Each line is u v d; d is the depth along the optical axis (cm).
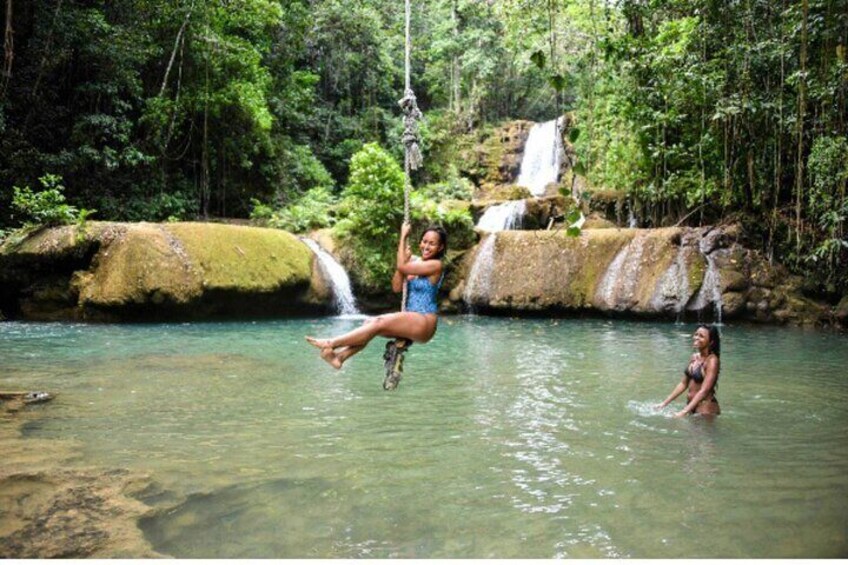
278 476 468
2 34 1588
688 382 675
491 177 2853
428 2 3459
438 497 429
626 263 1530
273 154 2125
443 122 3028
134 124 1867
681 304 1425
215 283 1386
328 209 1952
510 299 1593
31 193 1430
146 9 1794
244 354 1001
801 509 407
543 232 1673
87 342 1097
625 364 940
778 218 1480
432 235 458
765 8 1303
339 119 2719
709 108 1514
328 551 347
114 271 1341
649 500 423
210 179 2044
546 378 837
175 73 1914
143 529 373
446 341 1182
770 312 1393
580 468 488
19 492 421
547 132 2794
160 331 1254
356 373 860
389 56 2986
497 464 497
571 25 2094
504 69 3216
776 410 668
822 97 1192
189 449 532
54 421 614
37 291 1385
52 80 1684
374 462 501
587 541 360
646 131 1664
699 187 1591
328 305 1595
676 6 1563
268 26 2322
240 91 1909
